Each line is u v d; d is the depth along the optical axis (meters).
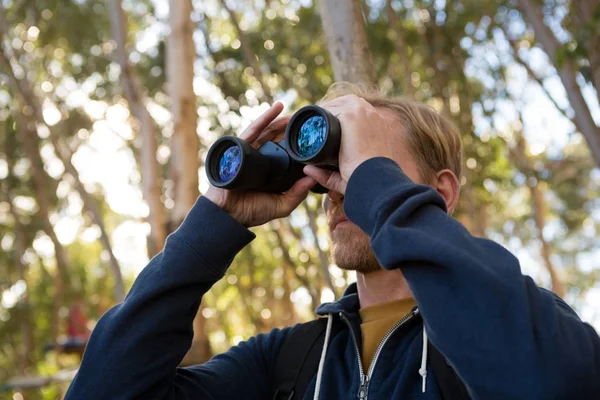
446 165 1.64
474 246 1.19
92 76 10.11
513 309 1.12
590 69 5.07
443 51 8.44
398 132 1.58
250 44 7.32
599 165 5.67
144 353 1.48
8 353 13.34
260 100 6.99
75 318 9.20
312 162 1.41
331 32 2.79
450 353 1.14
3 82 9.21
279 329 1.73
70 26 9.73
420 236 1.19
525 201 13.30
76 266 13.66
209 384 1.61
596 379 1.12
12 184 11.41
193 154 4.41
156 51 8.24
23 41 9.57
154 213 4.77
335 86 1.91
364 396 1.42
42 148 11.11
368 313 1.55
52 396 10.20
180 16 4.59
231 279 10.81
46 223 11.73
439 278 1.17
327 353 1.54
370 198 1.29
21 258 12.50
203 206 1.60
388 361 1.44
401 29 7.84
